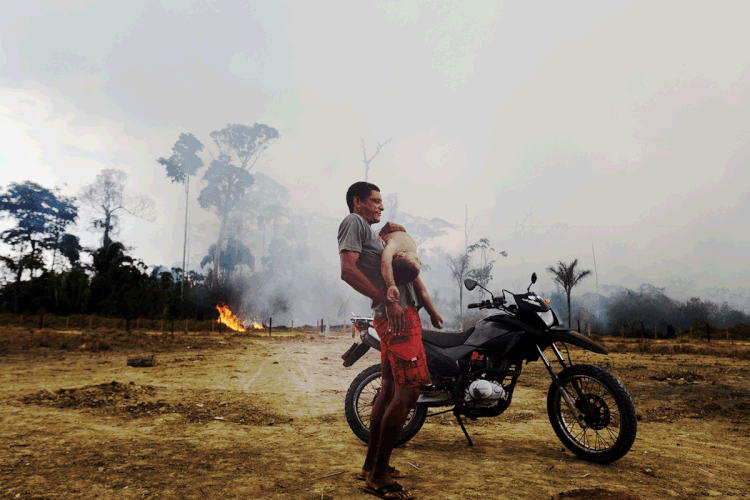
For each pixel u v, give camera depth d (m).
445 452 3.08
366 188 2.63
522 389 6.03
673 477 2.58
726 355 13.53
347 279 2.40
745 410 4.66
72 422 3.62
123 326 26.97
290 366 8.82
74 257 72.12
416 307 2.53
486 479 2.47
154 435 3.35
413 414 3.27
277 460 2.79
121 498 2.11
